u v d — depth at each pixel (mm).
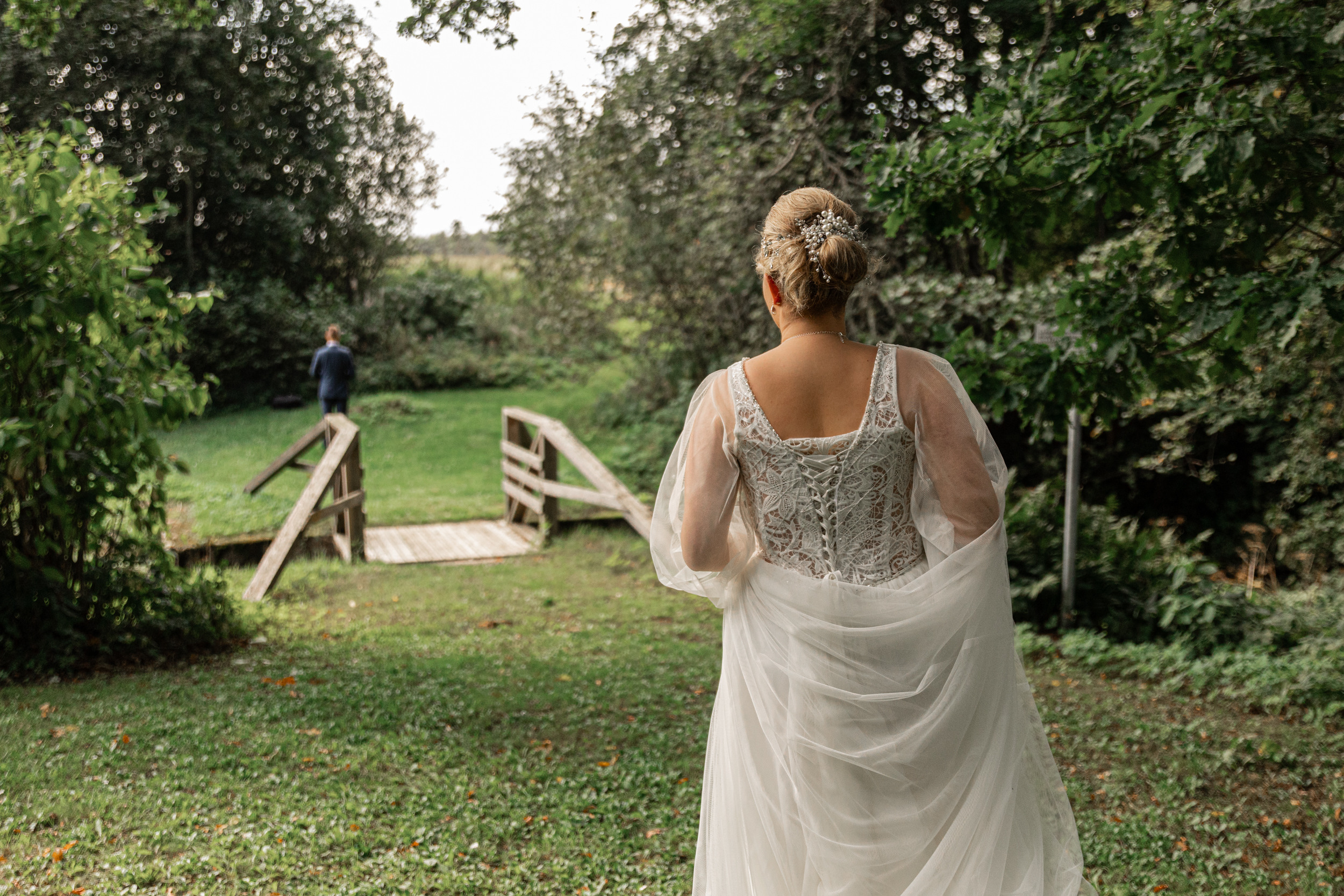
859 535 1872
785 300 1995
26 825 3428
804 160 10875
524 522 11344
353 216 25922
